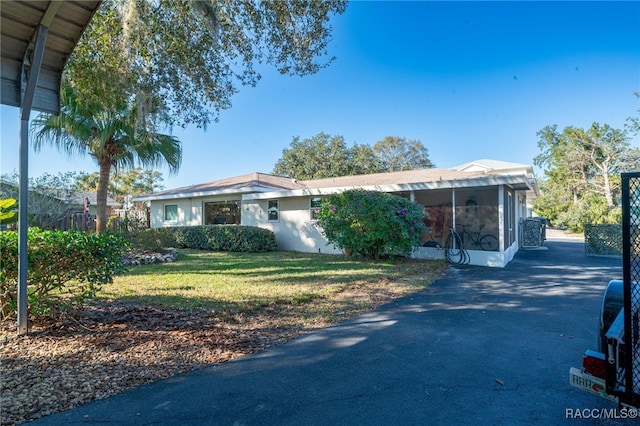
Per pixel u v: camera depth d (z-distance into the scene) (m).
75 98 8.70
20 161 3.91
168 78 6.79
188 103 7.27
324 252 13.43
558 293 6.57
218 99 7.39
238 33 6.80
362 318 4.97
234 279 7.73
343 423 2.42
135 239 12.07
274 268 9.41
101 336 4.02
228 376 3.14
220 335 4.16
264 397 2.77
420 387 2.94
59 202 14.76
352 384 2.99
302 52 7.21
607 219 19.64
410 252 10.68
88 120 10.17
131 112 7.57
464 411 2.57
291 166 37.94
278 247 14.98
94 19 5.73
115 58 6.02
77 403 2.63
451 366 3.35
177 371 3.22
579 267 9.92
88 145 10.80
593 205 22.27
